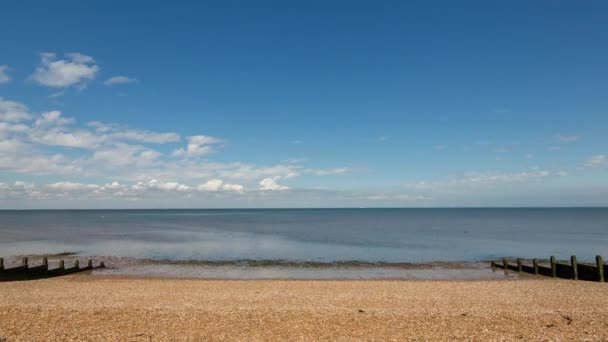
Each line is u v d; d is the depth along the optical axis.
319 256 43.16
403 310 16.16
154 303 18.31
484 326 13.08
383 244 55.84
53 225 110.75
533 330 12.58
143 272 32.97
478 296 20.81
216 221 140.62
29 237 67.69
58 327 12.88
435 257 42.41
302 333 12.46
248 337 12.06
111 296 20.64
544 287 23.73
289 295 21.12
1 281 26.89
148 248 50.59
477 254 45.03
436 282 26.30
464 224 114.00
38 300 19.14
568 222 124.25
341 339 11.86
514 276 30.45
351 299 19.83
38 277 29.58
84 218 173.12
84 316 14.34
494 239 63.88
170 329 12.80
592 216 182.62
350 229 91.38
